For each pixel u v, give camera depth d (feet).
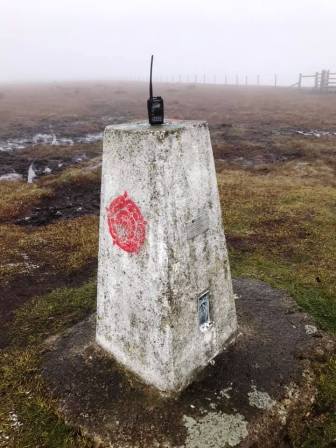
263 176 19.69
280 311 8.07
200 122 5.72
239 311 8.02
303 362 6.73
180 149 5.30
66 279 10.48
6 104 56.65
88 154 26.11
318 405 6.34
